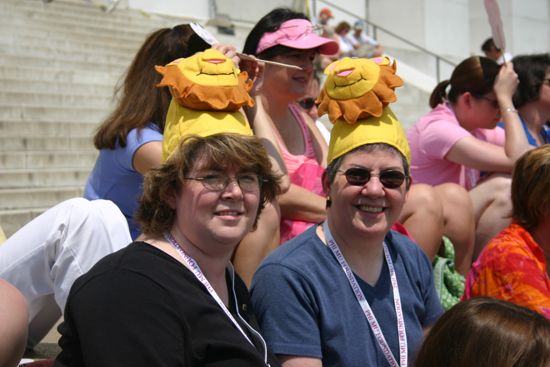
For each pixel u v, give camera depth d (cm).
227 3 1770
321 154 482
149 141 407
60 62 1111
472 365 229
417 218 465
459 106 558
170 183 284
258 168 288
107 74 1136
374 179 325
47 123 912
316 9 2014
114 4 1430
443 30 2258
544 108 594
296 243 331
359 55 1661
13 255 363
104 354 250
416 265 348
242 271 400
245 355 267
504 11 2334
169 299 261
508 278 371
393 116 340
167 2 1683
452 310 241
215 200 280
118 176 420
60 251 358
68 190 778
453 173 561
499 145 583
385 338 322
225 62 308
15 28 1167
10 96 952
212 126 297
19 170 814
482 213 535
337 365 313
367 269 330
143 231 292
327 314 314
